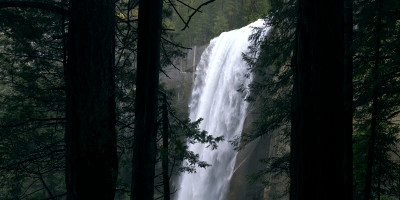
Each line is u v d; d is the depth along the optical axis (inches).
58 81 434.0
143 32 186.7
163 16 429.1
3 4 144.9
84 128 154.6
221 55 1208.2
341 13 117.3
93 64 154.8
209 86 1234.6
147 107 192.2
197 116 1283.2
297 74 126.6
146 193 198.5
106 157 161.8
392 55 248.8
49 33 388.5
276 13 445.4
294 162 131.0
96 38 154.9
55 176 838.5
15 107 339.0
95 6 153.9
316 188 119.8
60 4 307.9
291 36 430.6
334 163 118.0
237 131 1010.7
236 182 928.3
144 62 188.2
